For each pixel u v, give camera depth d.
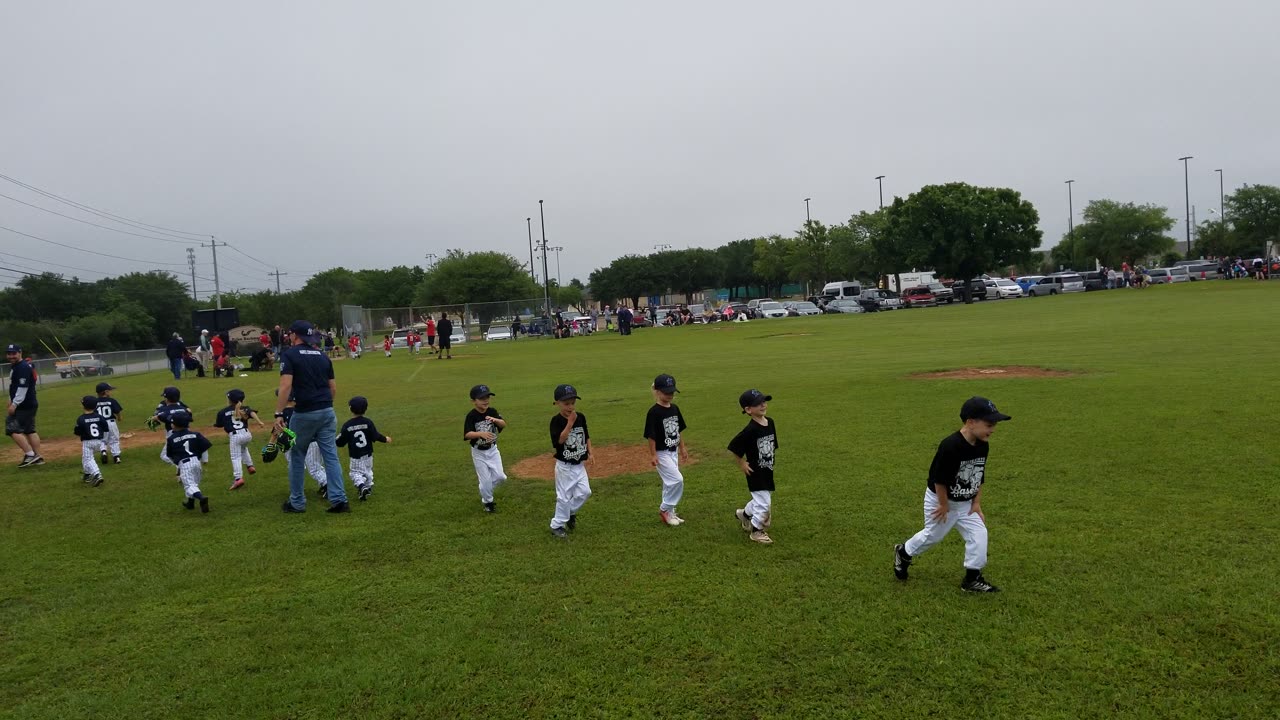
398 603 5.68
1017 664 4.44
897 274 71.50
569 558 6.44
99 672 4.86
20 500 9.50
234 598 5.93
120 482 10.34
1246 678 4.21
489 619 5.32
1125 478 7.88
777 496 7.93
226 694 4.53
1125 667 4.36
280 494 9.23
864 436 10.62
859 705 4.13
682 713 4.14
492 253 77.94
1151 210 87.38
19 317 62.75
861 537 6.57
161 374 32.34
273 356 35.53
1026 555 5.97
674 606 5.39
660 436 7.03
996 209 60.50
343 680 4.62
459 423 13.88
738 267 111.00
